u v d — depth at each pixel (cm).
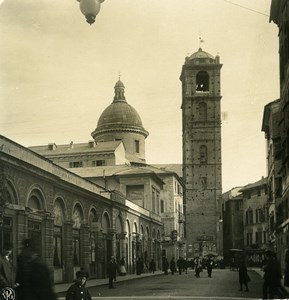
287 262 1752
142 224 6112
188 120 9119
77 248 3856
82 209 3947
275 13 2262
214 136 9144
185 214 8988
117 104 8431
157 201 7388
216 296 2336
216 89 9106
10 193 2728
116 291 2841
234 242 7900
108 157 7181
